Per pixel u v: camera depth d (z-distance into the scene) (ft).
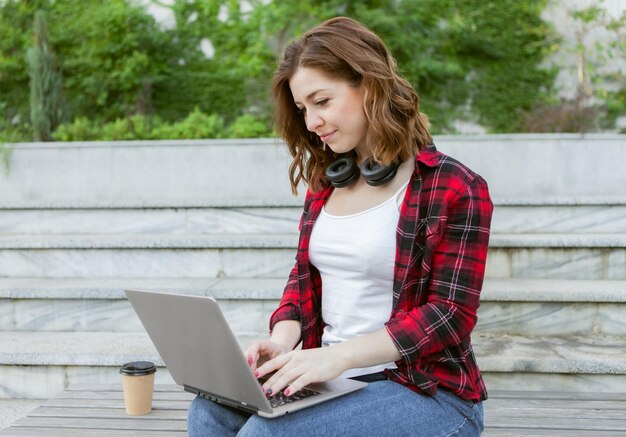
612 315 9.62
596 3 18.71
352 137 5.21
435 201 4.99
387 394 4.85
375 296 5.21
